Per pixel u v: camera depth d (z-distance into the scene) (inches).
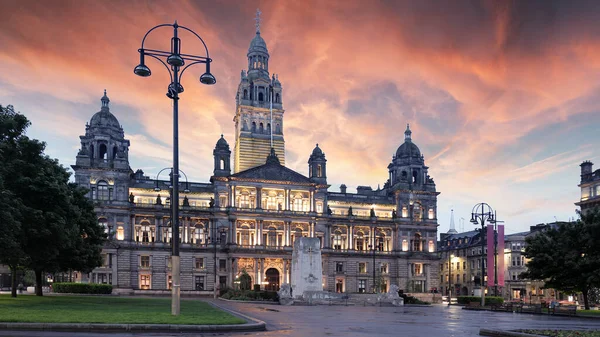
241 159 6018.7
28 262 2662.4
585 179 4977.9
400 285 5649.6
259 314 1959.9
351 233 5659.5
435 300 4830.2
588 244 2655.0
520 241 5969.5
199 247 5142.7
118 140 5182.1
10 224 1870.1
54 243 2219.5
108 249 4862.2
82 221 2871.6
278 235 5329.7
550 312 2500.0
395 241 5748.0
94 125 5078.7
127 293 4534.9
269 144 6146.7
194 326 1195.3
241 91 6220.5
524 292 5777.6
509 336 1213.1
